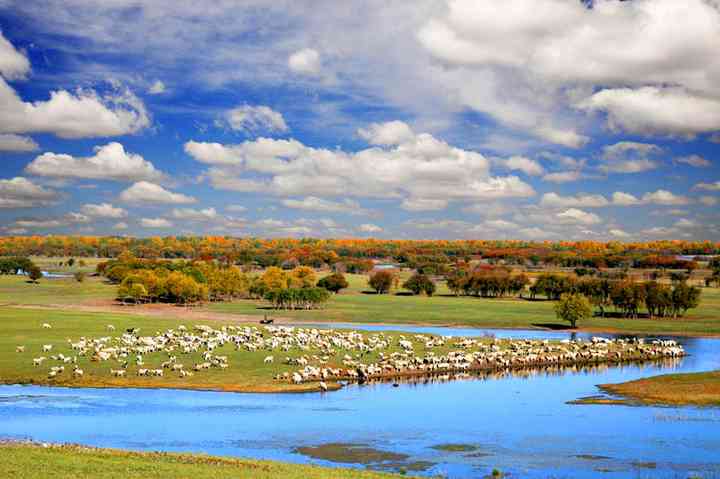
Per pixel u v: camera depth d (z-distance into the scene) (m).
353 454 54.41
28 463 40.16
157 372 89.62
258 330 145.12
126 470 39.94
